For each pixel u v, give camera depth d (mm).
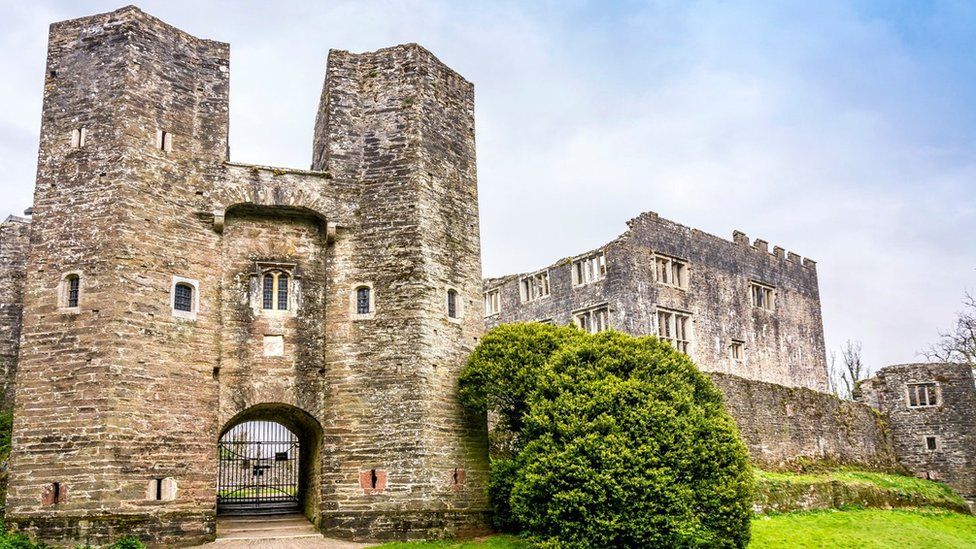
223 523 26531
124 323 23172
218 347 25156
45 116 25344
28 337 23531
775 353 48688
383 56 28859
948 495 43281
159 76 25672
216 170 26109
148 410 23172
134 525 22234
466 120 30078
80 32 25797
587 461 22047
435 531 24812
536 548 22375
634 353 24922
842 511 35219
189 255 25109
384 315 26344
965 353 57000
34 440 22609
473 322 28297
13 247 32781
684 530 21438
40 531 21766
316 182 27125
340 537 24484
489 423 35281
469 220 29094
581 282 42375
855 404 45469
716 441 23719
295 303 26531
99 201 24047
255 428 41562
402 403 25516
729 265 46719
